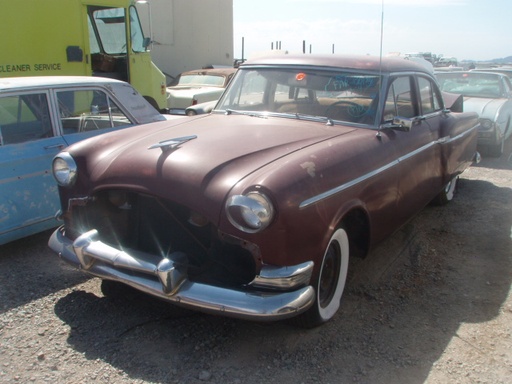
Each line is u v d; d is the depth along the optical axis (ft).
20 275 12.62
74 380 8.65
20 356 9.27
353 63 13.28
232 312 8.46
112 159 10.34
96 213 10.71
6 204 13.19
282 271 8.63
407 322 10.92
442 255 14.71
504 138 29.48
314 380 8.87
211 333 10.23
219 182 8.88
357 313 11.23
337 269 10.69
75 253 10.18
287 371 9.10
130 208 10.50
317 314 9.95
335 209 9.65
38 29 22.88
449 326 10.81
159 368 9.06
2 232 13.19
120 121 16.67
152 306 11.21
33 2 22.50
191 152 9.75
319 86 13.01
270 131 11.31
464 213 18.70
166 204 9.69
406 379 8.98
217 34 50.88
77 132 15.28
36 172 13.78
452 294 12.30
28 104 14.05
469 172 25.66
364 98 12.57
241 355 9.53
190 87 34.55
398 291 12.37
